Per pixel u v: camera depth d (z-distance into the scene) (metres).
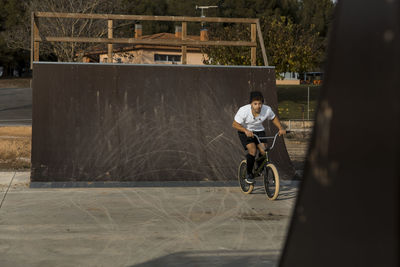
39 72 10.50
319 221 0.88
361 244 0.77
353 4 0.87
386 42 0.78
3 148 14.38
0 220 6.77
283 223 6.73
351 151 0.81
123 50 36.84
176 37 43.94
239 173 9.15
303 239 0.93
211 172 10.16
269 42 27.27
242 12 64.25
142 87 10.90
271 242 5.77
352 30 0.86
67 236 5.97
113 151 10.16
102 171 9.85
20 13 64.94
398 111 0.73
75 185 9.41
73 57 29.44
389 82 0.75
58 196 8.52
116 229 6.32
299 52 27.52
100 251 5.36
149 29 69.38
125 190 9.11
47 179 9.54
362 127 0.80
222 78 11.30
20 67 79.38
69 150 10.02
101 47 35.75
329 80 0.89
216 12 65.25
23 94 45.00
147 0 70.06
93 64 10.83
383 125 0.75
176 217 7.05
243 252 5.35
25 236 5.95
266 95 11.27
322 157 0.88
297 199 0.95
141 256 5.18
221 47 27.34
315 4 63.47
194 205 7.93
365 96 0.80
